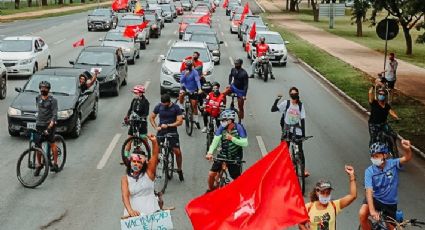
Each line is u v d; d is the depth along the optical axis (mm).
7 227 16078
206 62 38719
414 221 13578
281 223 10586
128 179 13000
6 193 18812
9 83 40719
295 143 19812
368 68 51688
